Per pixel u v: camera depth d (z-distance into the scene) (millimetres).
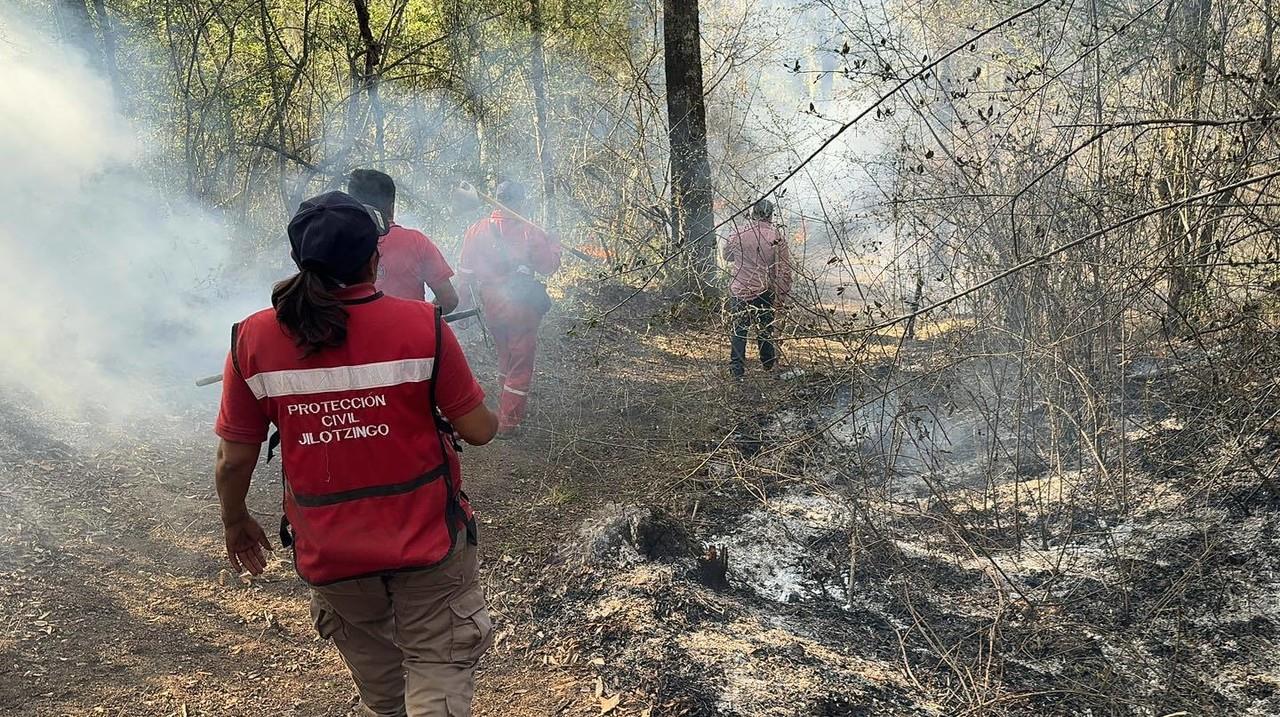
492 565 4328
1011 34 6047
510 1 10336
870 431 5570
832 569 4391
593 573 4113
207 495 4680
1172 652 3664
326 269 2336
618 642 3648
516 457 5785
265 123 8039
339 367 2354
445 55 9250
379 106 8469
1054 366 4633
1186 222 4723
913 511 4809
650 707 3289
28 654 3268
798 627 3881
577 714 3297
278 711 3229
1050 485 4898
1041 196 4730
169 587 3857
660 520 4469
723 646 3586
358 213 2385
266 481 5020
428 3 9438
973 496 5020
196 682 3312
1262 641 3668
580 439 6047
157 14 7762
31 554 3855
